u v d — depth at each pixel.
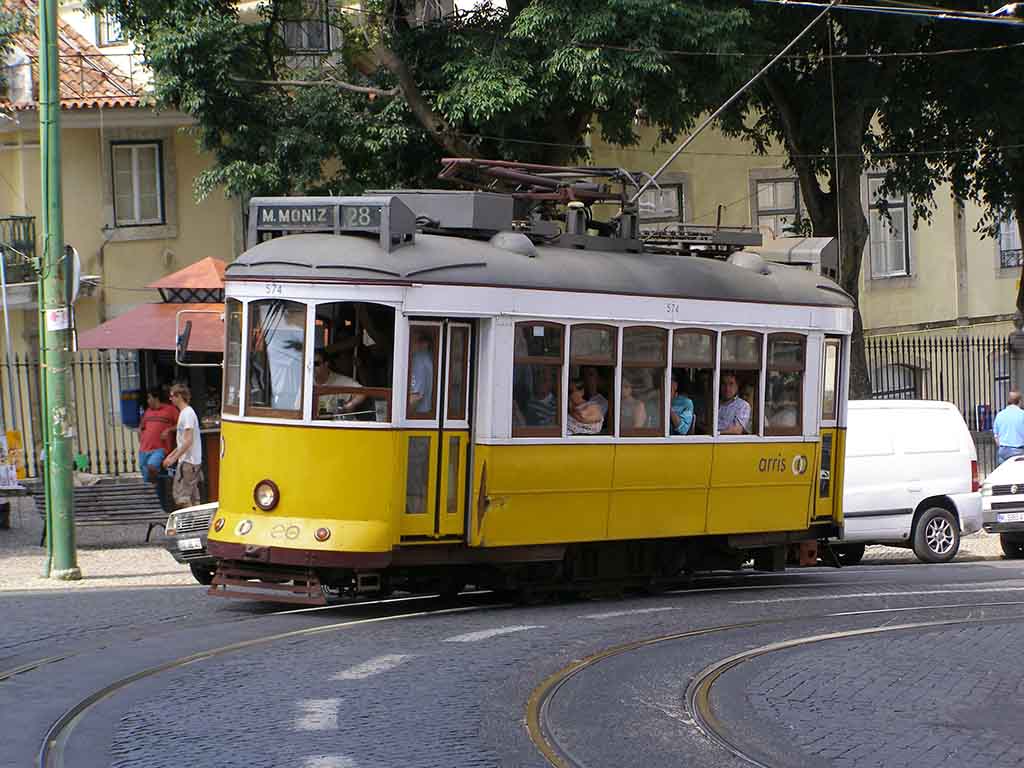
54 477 18.45
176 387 21.77
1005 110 30.58
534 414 15.51
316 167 26.52
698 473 17.09
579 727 9.92
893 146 32.94
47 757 8.81
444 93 25.16
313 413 14.58
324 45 31.34
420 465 14.84
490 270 15.20
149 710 10.11
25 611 14.91
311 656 12.24
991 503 23.97
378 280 14.50
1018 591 17.86
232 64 26.34
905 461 22.83
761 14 26.91
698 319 17.02
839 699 11.02
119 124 32.69
